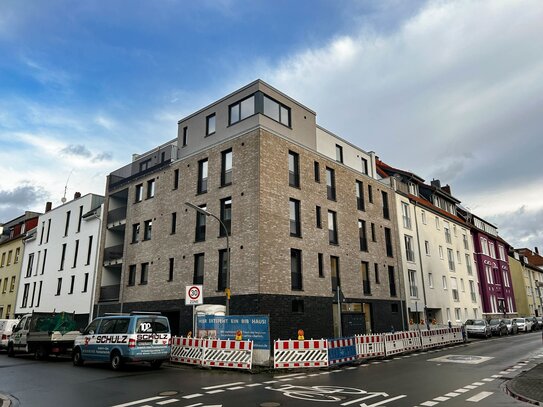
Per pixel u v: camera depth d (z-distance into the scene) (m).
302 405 8.46
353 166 28.77
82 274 30.70
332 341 15.41
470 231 44.72
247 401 8.94
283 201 21.53
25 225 41.47
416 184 37.56
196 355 15.80
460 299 37.97
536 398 8.74
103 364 16.95
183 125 26.47
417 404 8.52
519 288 55.28
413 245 32.53
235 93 23.47
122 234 30.86
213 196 22.50
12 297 39.28
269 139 21.56
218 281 20.97
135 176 28.70
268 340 15.06
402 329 28.19
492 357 17.80
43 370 14.89
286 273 20.56
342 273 24.44
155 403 8.83
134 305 25.55
